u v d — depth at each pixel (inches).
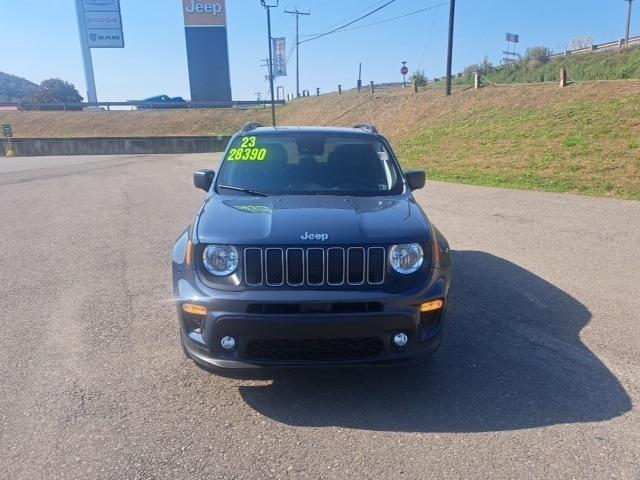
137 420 130.3
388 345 130.8
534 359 160.1
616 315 192.9
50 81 3661.4
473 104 1006.4
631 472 109.9
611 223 338.3
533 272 243.6
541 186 489.4
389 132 1137.4
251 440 122.3
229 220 143.0
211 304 129.4
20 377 151.5
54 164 1063.6
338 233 133.3
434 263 138.3
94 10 2388.0
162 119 2237.9
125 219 397.1
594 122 677.3
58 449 118.7
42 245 312.5
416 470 111.4
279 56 2516.0
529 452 116.9
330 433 125.0
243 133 202.7
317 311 127.7
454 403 137.4
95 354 166.1
